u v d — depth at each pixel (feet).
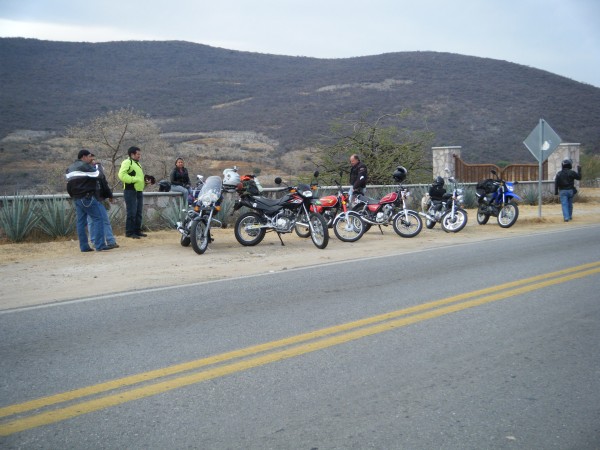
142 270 31.68
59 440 12.47
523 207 74.28
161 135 213.05
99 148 101.76
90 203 37.22
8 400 14.46
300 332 19.75
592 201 83.71
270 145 195.52
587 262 32.32
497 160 174.09
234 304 23.73
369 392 14.84
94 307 23.52
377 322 20.84
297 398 14.51
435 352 17.74
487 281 27.66
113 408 13.98
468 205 70.03
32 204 42.78
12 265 33.35
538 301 23.77
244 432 12.80
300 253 37.19
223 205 49.98
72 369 16.47
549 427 13.09
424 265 32.27
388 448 12.16
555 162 87.20
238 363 16.85
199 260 34.71
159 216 48.67
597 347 18.21
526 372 16.19
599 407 14.07
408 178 76.89
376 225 48.73
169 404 14.19
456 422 13.28
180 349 18.11
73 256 36.14
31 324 21.11
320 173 77.15
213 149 182.29
